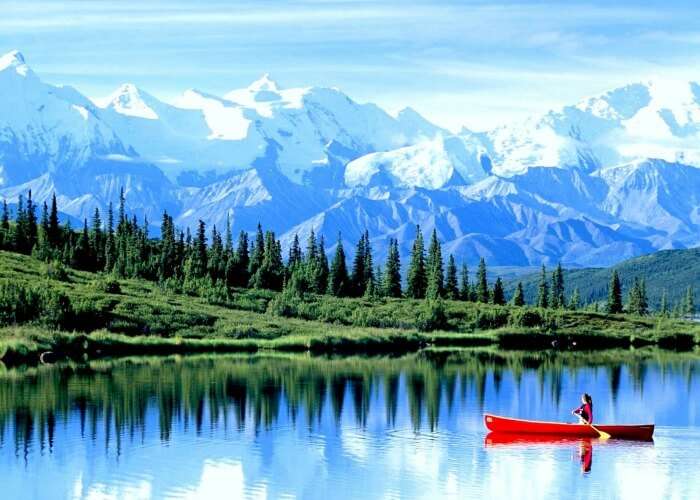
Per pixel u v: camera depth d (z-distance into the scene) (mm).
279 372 110750
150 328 151000
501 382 105562
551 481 60438
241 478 60219
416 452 67562
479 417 81375
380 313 194875
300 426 76062
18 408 81500
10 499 55719
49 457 64562
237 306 185375
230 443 69438
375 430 74938
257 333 156875
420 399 90938
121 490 57625
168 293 184125
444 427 76688
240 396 90312
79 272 195375
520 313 198750
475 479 60781
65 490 57406
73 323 142875
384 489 58250
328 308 190375
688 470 63344
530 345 176000
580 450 68812
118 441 69500
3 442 68562
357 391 95562
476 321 196750
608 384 105750
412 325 186875
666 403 91812
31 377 100875
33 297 141000
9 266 183375
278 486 58812
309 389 96125
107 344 132000
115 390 91938
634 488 59094
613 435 72562
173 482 59219
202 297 184750
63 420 76438
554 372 118062
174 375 105125
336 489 58250
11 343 117312
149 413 80188
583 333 185000
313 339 149250
